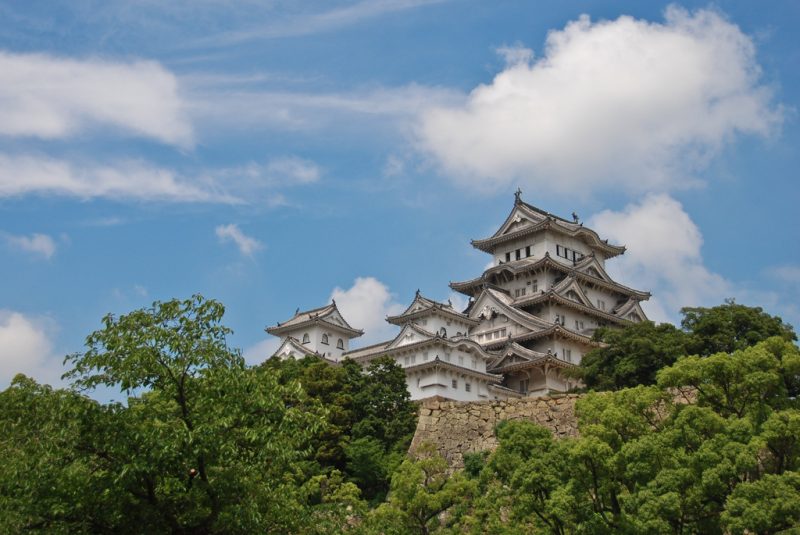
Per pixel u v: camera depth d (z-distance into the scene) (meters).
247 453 31.42
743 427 41.62
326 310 128.25
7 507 27.67
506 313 121.12
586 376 85.38
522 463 43.66
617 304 137.00
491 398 108.44
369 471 67.12
